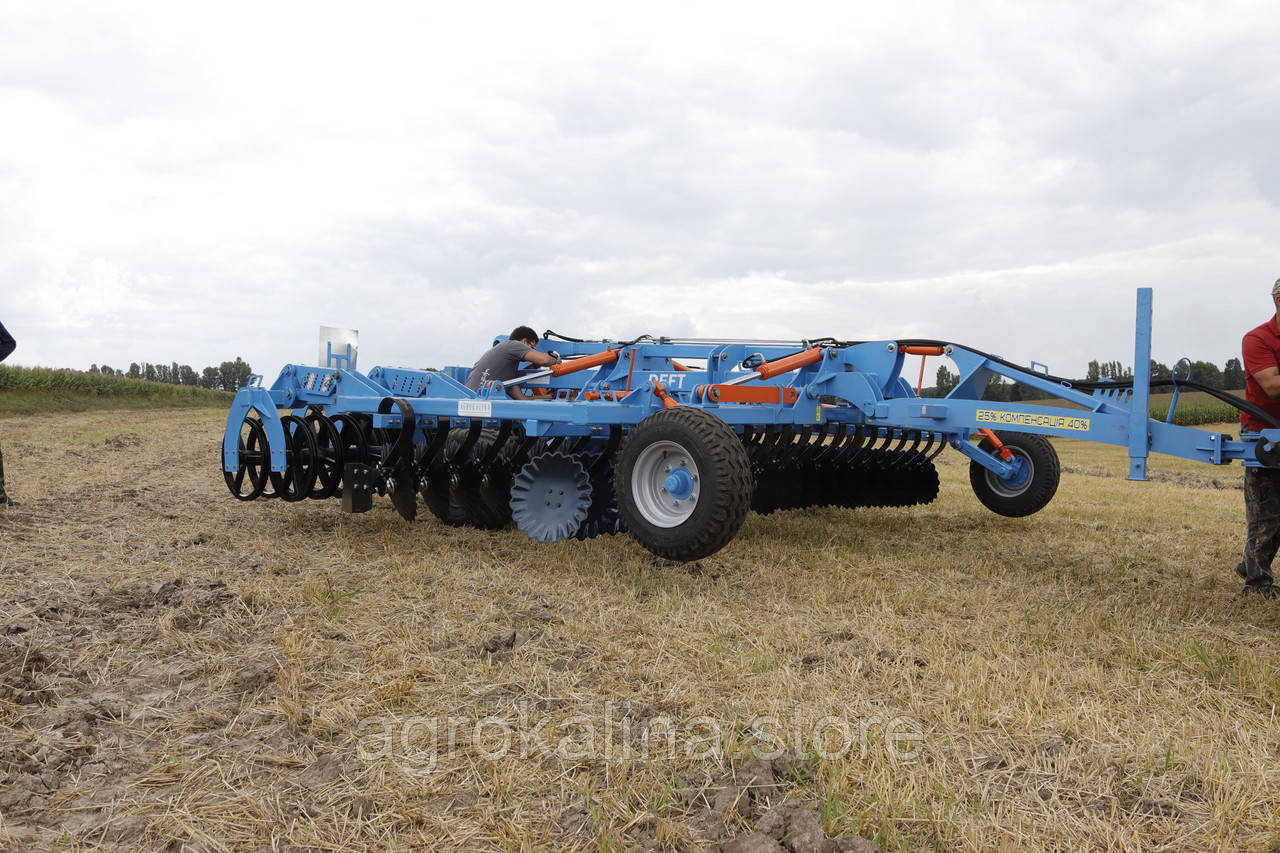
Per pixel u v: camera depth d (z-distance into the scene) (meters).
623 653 3.52
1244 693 3.18
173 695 3.04
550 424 5.68
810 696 3.07
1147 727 2.85
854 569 5.31
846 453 7.52
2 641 3.49
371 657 3.41
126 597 4.26
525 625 3.89
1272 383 4.34
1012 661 3.43
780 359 6.11
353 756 2.56
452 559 5.35
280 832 2.15
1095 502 9.65
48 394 28.45
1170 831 2.19
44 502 7.47
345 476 6.08
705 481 4.54
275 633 3.73
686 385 6.92
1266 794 2.38
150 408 31.28
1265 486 4.70
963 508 8.66
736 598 4.55
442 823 2.19
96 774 2.46
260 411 6.52
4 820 2.20
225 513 7.28
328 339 6.91
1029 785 2.44
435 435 6.21
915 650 3.64
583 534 5.73
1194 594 4.86
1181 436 4.34
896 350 5.88
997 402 5.05
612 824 2.16
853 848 2.05
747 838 2.04
